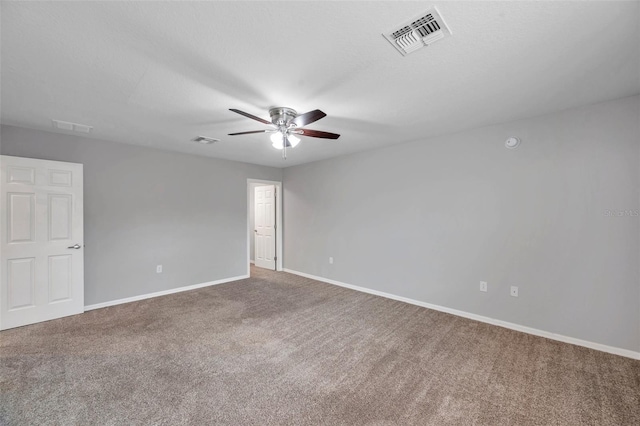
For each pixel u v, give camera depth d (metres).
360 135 3.48
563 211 2.66
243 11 1.34
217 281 4.84
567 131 2.63
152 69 1.88
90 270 3.54
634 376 2.10
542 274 2.78
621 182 2.39
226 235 4.97
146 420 1.66
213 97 2.32
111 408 1.76
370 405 1.81
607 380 2.06
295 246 5.63
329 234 4.93
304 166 5.39
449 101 2.43
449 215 3.43
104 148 3.64
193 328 2.97
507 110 2.64
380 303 3.82
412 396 1.89
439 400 1.85
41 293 3.09
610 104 2.42
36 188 3.06
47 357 2.36
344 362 2.32
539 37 1.56
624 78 2.03
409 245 3.82
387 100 2.40
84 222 3.49
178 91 2.21
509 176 2.97
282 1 1.27
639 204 2.32
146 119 2.85
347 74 1.96
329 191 4.92
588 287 2.54
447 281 3.46
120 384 2.00
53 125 3.02
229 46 1.63
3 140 2.98
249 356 2.41
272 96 2.30
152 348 2.53
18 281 2.96
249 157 4.80
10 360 2.30
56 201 3.19
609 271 2.44
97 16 1.37
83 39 1.55
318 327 3.02
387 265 4.08
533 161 2.82
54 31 1.48
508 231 2.98
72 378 2.06
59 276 3.21
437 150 3.52
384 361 2.33
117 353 2.44
